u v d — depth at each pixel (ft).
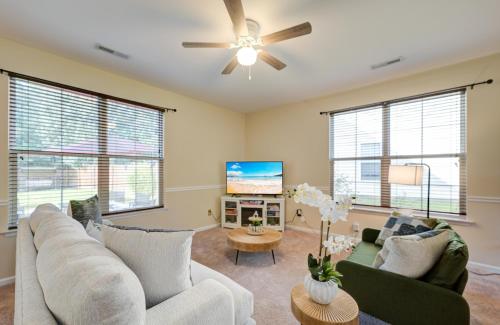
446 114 9.24
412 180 7.72
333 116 12.50
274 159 14.90
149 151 11.12
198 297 3.23
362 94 11.30
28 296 2.53
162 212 11.51
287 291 6.83
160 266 3.25
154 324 2.71
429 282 4.49
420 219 7.07
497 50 7.91
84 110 8.95
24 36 7.05
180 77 10.14
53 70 8.09
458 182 9.02
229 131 15.47
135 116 10.58
